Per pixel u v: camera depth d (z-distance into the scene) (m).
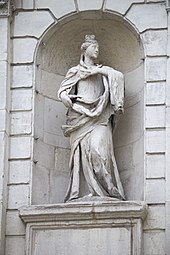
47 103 25.34
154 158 24.25
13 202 24.47
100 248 23.83
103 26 25.53
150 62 24.77
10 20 25.36
